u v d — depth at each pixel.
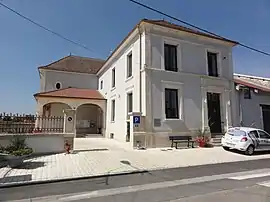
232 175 7.38
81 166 8.34
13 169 7.79
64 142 11.16
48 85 25.66
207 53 16.20
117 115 18.17
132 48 15.52
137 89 14.20
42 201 4.93
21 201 4.95
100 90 25.50
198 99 14.97
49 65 27.08
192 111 14.62
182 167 8.71
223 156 11.14
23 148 9.06
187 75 14.80
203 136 14.34
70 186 6.11
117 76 18.86
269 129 17.67
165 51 14.74
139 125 12.89
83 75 27.44
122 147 13.36
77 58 30.83
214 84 15.77
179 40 14.96
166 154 11.18
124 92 16.73
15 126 10.42
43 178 6.73
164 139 13.41
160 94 13.73
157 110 13.48
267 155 11.77
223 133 15.54
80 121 23.94
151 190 5.66
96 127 24.39
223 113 15.88
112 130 19.28
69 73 26.77
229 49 16.94
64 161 9.12
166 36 14.51
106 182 6.53
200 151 12.30
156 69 13.77
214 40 16.19
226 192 5.43
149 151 11.95
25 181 6.41
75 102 20.44
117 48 18.05
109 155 10.63
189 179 6.85
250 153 11.81
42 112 19.12
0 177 6.80
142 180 6.75
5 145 9.60
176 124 13.91
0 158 8.17
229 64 16.77
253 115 17.08
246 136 12.00
